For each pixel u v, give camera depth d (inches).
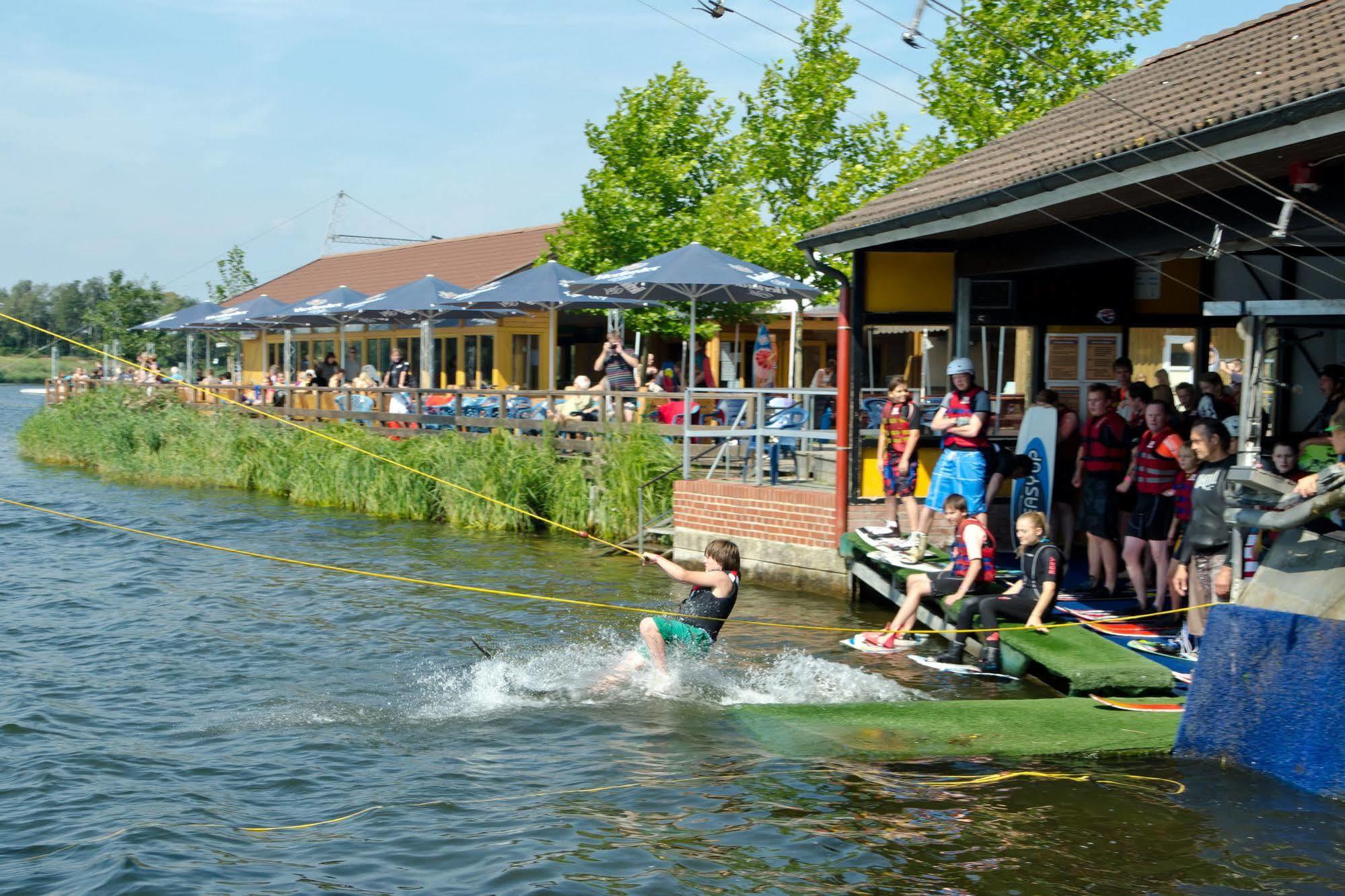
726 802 271.9
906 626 437.4
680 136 1046.4
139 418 1194.0
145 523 802.2
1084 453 463.5
